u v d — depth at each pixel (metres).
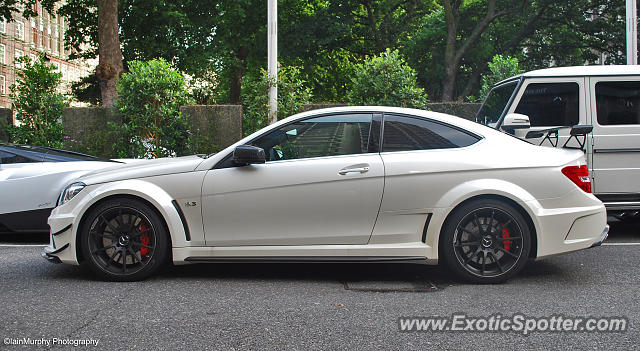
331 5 27.56
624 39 27.36
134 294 4.27
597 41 28.83
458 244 4.53
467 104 11.02
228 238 4.63
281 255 4.59
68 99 12.33
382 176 4.54
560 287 4.45
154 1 21.52
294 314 3.75
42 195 6.73
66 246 4.70
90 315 3.72
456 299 4.12
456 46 29.39
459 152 4.60
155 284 4.59
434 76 28.38
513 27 29.42
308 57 27.09
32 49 48.56
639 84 6.82
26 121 11.84
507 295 4.22
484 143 4.65
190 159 4.88
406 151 4.63
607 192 6.72
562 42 28.84
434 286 4.50
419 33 28.77
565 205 4.54
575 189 4.56
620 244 6.34
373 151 4.65
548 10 28.50
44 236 7.48
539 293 4.27
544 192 4.51
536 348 3.11
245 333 3.35
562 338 3.27
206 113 11.05
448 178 4.50
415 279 4.78
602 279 4.70
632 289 4.37
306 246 4.57
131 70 11.19
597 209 4.61
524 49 32.50
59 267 5.30
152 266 4.65
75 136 11.41
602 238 4.60
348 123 4.75
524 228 4.49
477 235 4.53
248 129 11.16
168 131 11.05
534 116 6.98
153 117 10.92
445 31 28.20
